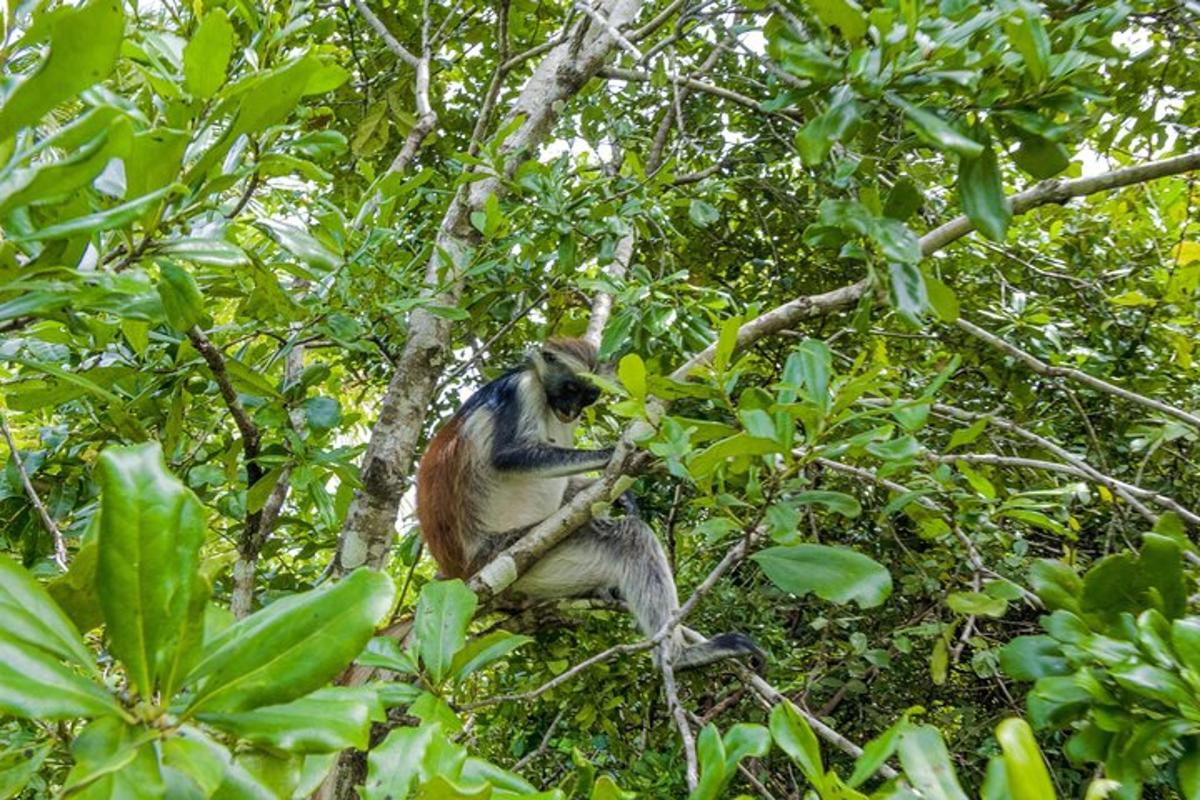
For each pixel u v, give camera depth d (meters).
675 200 5.23
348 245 3.82
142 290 1.61
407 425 4.53
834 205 2.51
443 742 1.76
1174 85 4.86
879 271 2.73
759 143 6.47
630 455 3.82
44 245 1.64
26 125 1.24
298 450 3.60
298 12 2.86
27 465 3.66
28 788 2.66
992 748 4.70
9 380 3.76
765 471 3.17
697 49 7.13
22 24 1.84
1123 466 5.25
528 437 5.88
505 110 7.27
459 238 4.92
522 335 7.38
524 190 4.77
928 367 5.27
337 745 1.34
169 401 3.72
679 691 5.32
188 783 1.34
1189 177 5.41
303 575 5.52
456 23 6.96
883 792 1.56
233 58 2.87
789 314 3.41
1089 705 2.06
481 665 2.62
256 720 1.32
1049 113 2.50
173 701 1.34
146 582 1.26
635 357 2.65
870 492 4.89
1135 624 2.04
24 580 1.28
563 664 4.71
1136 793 1.82
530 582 5.30
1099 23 2.46
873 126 2.97
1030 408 5.45
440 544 5.75
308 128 5.14
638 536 5.29
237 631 1.44
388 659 2.55
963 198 2.43
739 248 6.76
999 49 2.36
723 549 5.65
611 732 4.81
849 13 2.25
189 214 1.92
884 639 4.68
